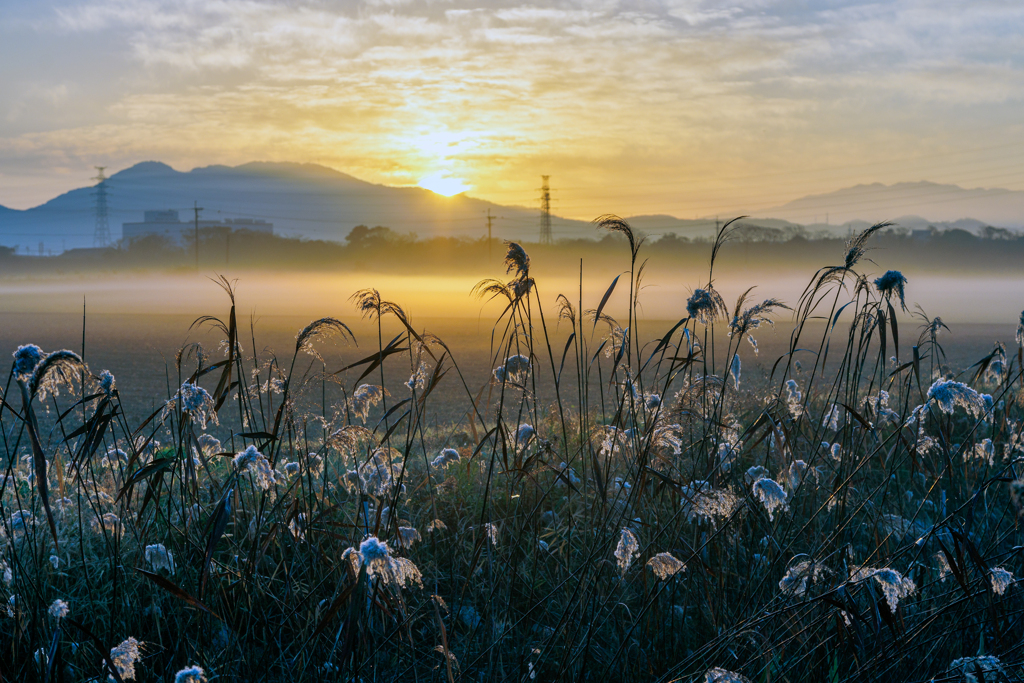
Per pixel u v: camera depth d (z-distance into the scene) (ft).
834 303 11.79
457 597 11.60
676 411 10.69
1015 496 8.79
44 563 10.80
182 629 9.63
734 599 10.75
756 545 11.82
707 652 9.36
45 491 7.80
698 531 11.31
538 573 11.82
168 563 10.13
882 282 10.98
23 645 9.27
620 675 9.73
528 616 10.28
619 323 12.26
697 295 10.50
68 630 9.89
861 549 11.66
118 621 10.12
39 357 8.09
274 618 10.75
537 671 9.36
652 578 11.12
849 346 12.43
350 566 6.85
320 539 11.44
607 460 10.22
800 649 9.21
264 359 14.58
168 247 584.40
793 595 9.25
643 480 9.46
